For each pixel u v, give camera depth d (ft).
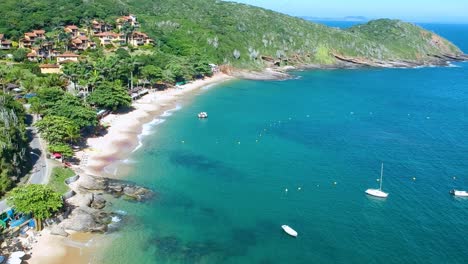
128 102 479.00
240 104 560.20
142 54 649.20
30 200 239.50
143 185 309.22
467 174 348.18
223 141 410.93
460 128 488.44
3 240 226.79
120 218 262.88
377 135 449.48
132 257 225.97
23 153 301.63
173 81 612.29
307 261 229.66
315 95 642.22
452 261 230.27
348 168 355.15
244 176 333.42
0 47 596.70
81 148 366.84
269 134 438.81
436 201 299.58
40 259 218.38
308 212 280.92
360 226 264.72
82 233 243.40
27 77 499.51
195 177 328.08
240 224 264.52
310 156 380.37
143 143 393.50
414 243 246.88
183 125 454.81
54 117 356.38
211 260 228.22
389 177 338.95
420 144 423.64
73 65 517.14
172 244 240.32
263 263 227.40
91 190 292.61
